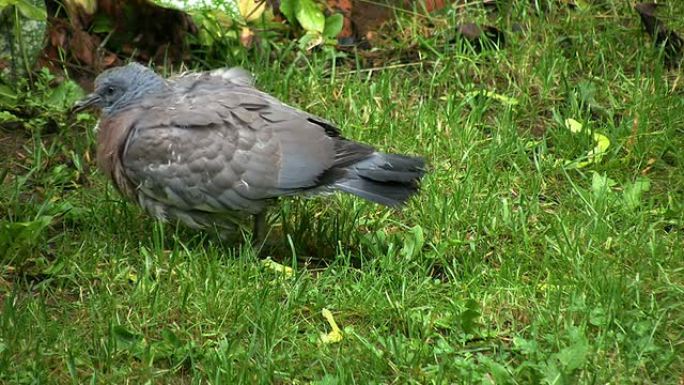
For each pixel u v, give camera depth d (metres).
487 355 9.41
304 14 14.05
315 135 10.35
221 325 9.61
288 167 10.22
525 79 13.35
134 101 10.73
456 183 11.63
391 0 14.69
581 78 13.56
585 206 11.22
